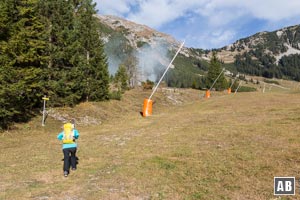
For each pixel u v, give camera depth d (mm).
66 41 33344
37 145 21234
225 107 35344
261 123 22109
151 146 18031
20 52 26125
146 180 12125
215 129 21328
